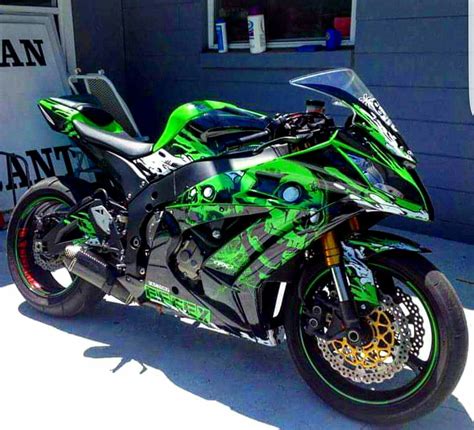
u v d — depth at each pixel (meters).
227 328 2.66
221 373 2.85
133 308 3.52
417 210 2.23
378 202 2.22
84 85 5.87
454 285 3.77
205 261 2.61
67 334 3.21
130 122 5.25
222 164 2.56
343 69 2.45
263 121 2.66
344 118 4.89
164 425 2.48
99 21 6.10
